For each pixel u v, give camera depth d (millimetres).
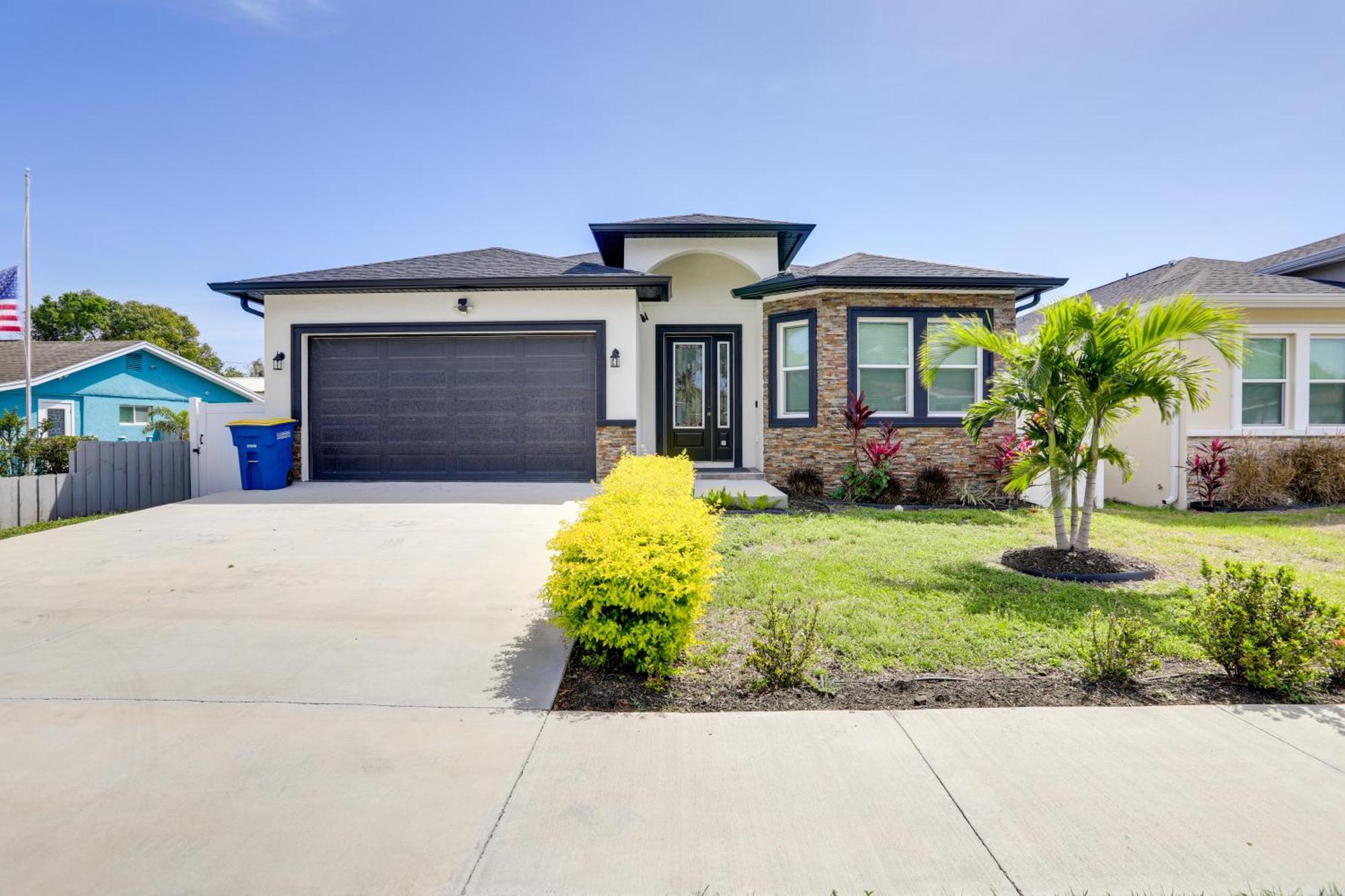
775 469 12023
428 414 11203
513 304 11047
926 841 2299
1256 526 8914
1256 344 11812
